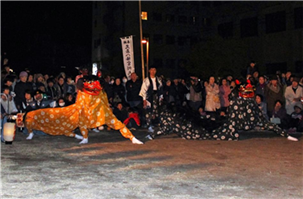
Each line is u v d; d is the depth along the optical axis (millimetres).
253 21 39156
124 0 46562
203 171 5715
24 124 9211
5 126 8344
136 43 46594
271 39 37125
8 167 5852
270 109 12672
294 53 35094
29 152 7297
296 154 7262
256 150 7703
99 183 4934
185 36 49688
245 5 40094
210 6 50781
